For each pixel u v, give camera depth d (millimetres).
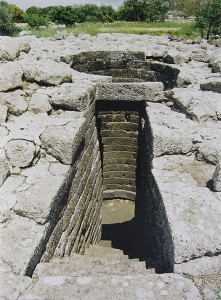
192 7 37656
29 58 8352
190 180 4418
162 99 6965
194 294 2957
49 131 4949
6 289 2943
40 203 3793
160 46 10969
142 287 2994
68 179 4738
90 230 7328
